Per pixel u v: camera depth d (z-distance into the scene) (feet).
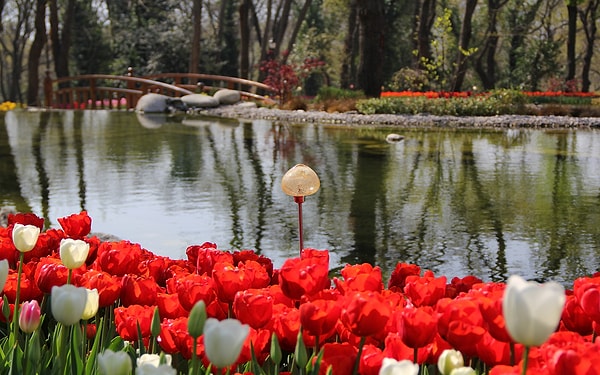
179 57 106.22
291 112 61.41
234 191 23.56
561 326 5.36
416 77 79.97
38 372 4.53
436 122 54.70
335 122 56.44
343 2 108.27
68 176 26.66
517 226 18.52
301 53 108.58
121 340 5.26
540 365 4.17
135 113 66.74
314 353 4.43
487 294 4.65
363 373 4.32
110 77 79.20
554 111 61.52
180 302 5.23
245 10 88.17
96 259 6.67
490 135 45.27
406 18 118.42
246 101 75.61
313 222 18.85
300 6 146.00
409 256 15.61
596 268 14.69
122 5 118.21
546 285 2.72
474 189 24.32
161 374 3.14
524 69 116.37
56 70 98.27
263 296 4.58
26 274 6.35
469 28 82.58
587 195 23.13
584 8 120.47
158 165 29.76
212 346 3.03
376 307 4.14
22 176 26.61
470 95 70.03
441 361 3.53
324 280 4.81
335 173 27.78
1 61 139.54
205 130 47.11
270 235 17.40
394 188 24.40
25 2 127.54
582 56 155.02
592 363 3.35
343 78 102.53
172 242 16.69
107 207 20.79
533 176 27.25
